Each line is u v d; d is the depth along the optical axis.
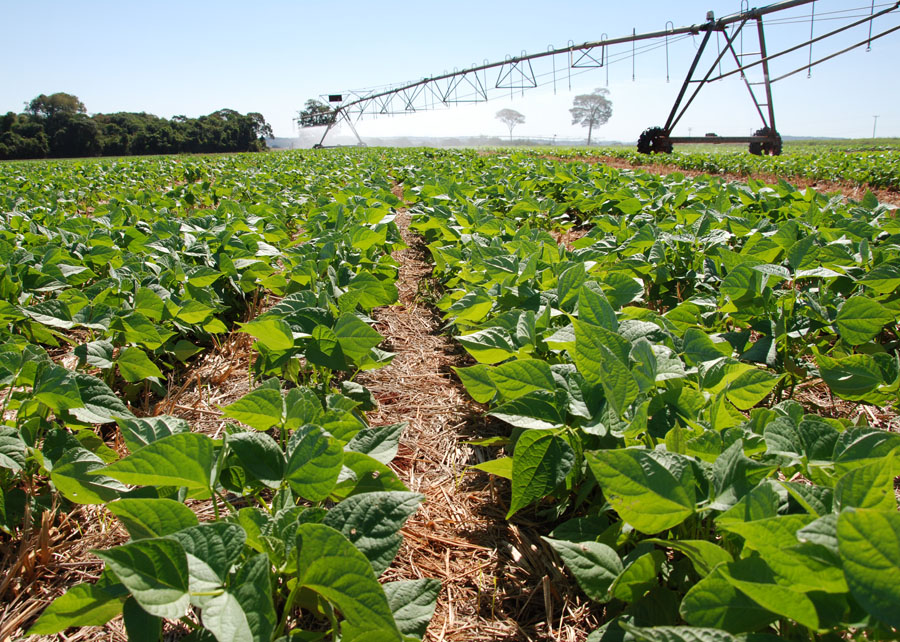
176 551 1.31
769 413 1.98
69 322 3.31
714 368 2.30
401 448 3.19
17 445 2.26
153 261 4.93
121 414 2.64
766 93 25.23
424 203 9.05
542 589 2.19
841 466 1.62
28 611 2.04
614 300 3.46
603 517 2.09
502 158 21.19
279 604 1.74
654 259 4.32
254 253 5.23
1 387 2.68
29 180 14.87
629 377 1.80
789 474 1.85
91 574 2.25
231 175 16.80
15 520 2.33
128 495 1.94
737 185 8.38
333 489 1.88
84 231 6.08
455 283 5.15
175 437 1.63
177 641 1.92
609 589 1.66
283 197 10.10
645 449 1.61
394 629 1.28
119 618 2.05
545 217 8.24
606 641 1.63
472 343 2.87
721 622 1.31
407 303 5.75
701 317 3.45
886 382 2.57
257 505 2.62
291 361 3.20
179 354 3.95
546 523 2.54
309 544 1.31
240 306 5.14
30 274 4.11
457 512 2.66
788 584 1.22
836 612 1.17
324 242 5.17
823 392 3.57
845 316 3.08
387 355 3.25
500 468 2.22
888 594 1.00
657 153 25.58
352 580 1.30
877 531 0.99
